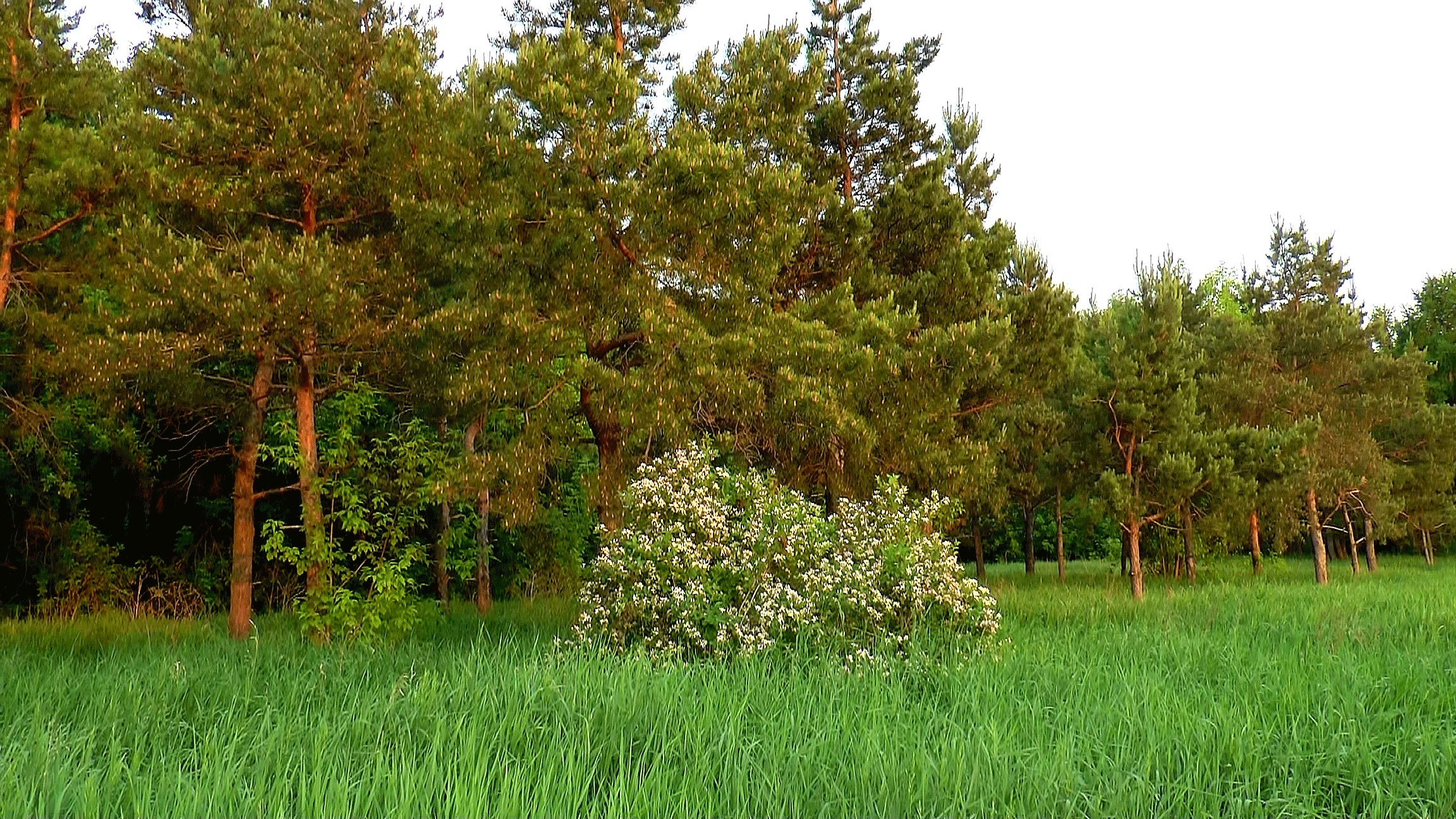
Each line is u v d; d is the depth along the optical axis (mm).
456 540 17797
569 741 5617
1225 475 20562
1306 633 11156
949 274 16578
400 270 11859
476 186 11492
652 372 11312
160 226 10734
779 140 13477
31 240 12391
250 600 12188
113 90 14141
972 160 19000
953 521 15375
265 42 11969
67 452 16938
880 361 12859
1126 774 5277
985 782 5117
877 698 6902
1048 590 21734
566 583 22703
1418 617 13242
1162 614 13938
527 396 12547
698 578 9609
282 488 12242
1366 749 5723
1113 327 21562
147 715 6473
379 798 4684
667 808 4711
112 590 18359
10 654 10297
